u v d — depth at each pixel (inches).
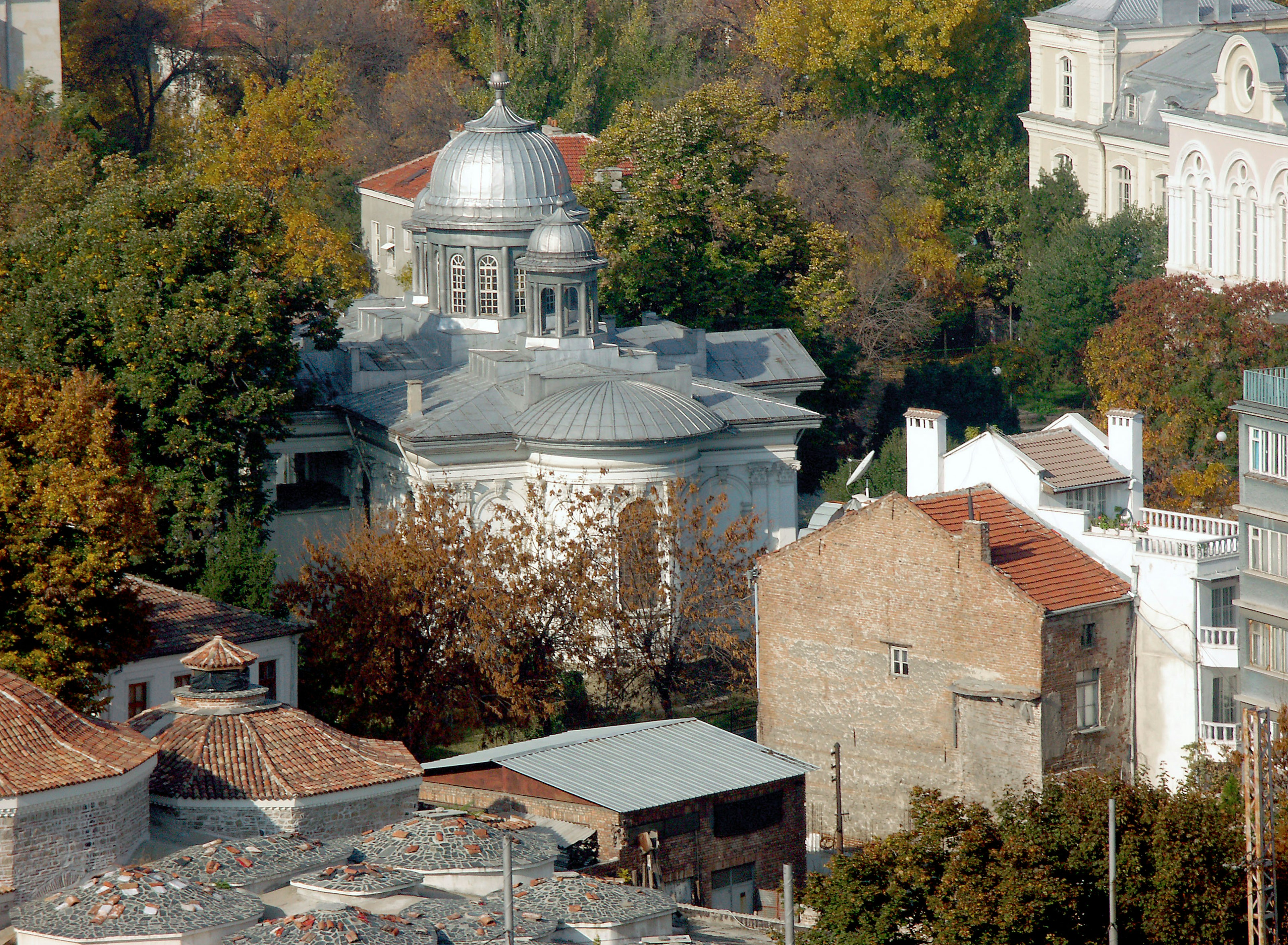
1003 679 6909.5
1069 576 7071.9
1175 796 5708.7
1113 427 7790.4
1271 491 7145.7
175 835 5378.9
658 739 6461.6
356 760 5620.1
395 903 4820.4
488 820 5428.2
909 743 7160.4
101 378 7554.1
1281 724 6028.5
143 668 7012.8
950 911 5034.5
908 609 7116.1
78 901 4621.1
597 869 5723.4
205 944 4495.6
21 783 4899.1
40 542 6323.8
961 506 7362.2
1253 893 5147.6
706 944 5167.3
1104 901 5196.9
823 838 7283.5
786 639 7460.6
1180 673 7066.9
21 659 6245.1
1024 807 5403.5
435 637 7696.9
